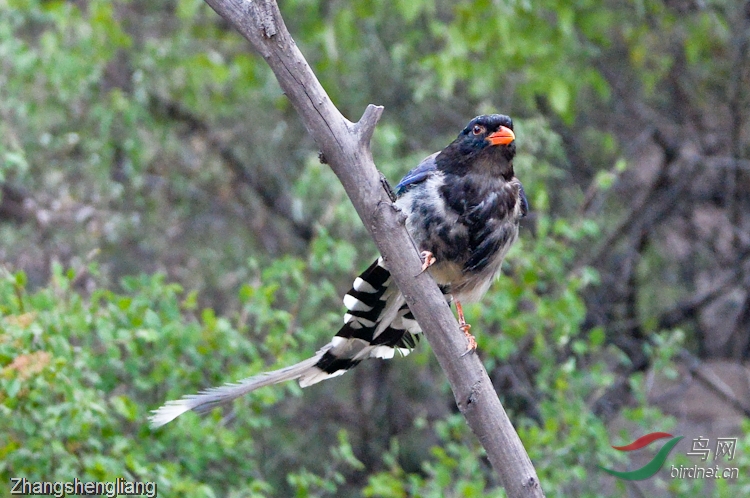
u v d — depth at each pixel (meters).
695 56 13.97
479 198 7.97
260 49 6.04
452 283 8.31
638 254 15.20
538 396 12.47
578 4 13.43
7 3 13.26
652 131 15.38
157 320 8.97
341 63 14.28
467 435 10.52
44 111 13.95
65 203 14.27
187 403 7.36
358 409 15.05
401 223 6.23
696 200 15.68
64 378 8.16
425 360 11.97
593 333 10.61
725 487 9.66
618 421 13.20
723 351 15.52
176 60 14.32
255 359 9.68
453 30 12.70
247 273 14.91
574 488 10.93
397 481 10.45
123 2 14.75
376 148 13.59
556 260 10.61
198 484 8.92
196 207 15.95
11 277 8.94
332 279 13.55
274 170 16.08
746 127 15.57
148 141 14.95
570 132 15.73
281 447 14.04
